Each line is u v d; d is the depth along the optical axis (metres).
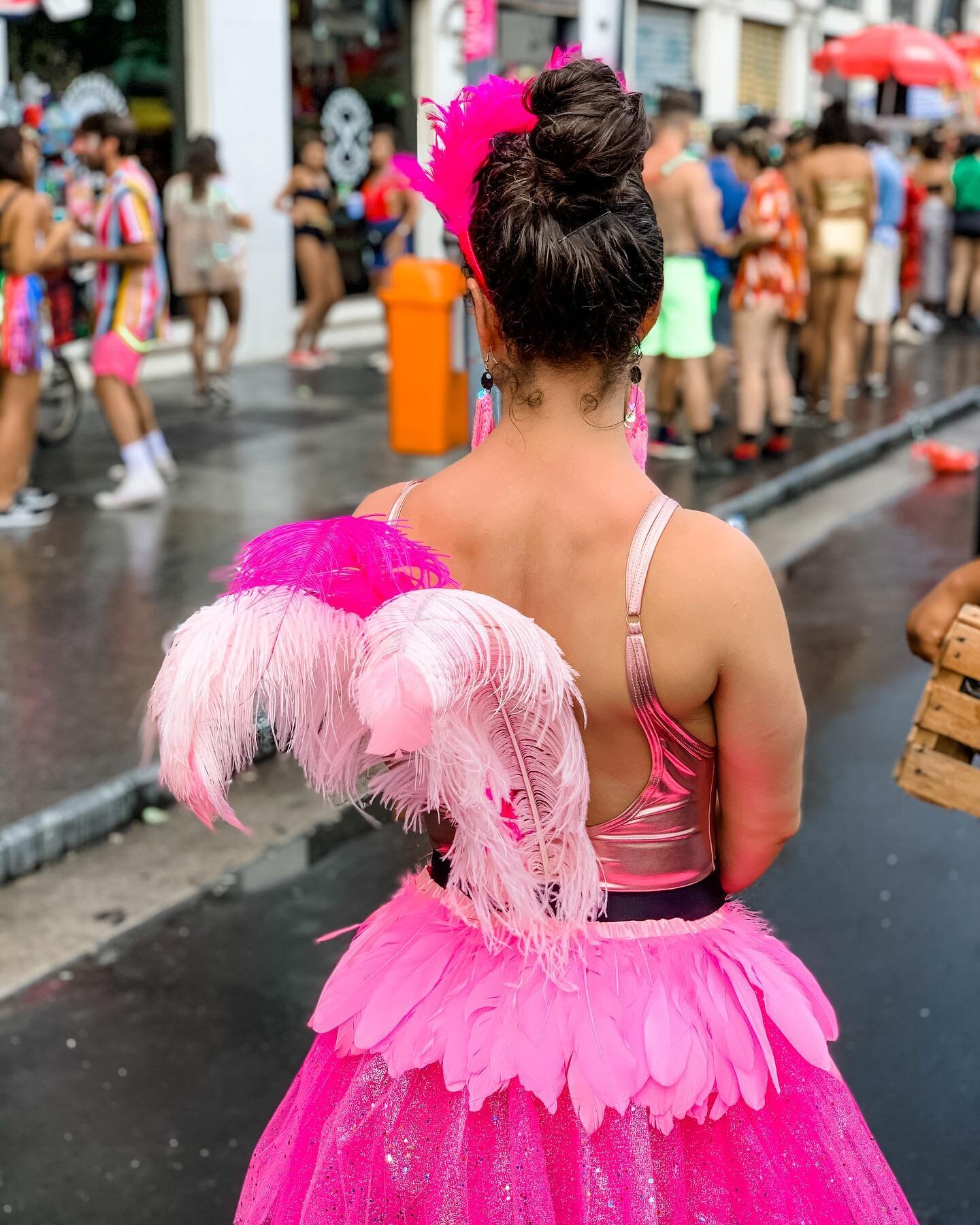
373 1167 1.38
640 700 1.31
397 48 14.80
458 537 1.38
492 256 1.30
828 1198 1.43
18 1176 2.86
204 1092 3.14
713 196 8.49
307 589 1.28
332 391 11.77
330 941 3.78
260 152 13.11
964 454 10.00
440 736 1.25
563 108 1.28
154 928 3.82
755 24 21.47
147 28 12.11
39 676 5.31
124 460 7.96
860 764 4.97
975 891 4.06
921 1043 3.30
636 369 1.36
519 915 1.36
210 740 1.27
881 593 7.12
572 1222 1.34
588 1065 1.33
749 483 8.79
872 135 10.14
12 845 4.02
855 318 10.55
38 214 7.08
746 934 1.51
